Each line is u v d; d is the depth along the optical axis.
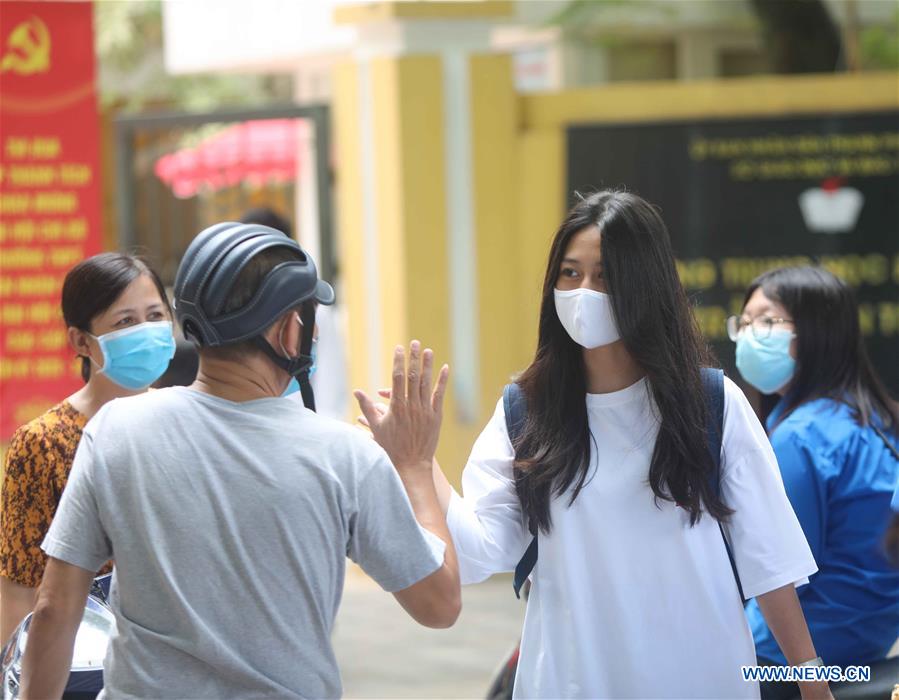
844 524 11.44
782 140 24.33
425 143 24.25
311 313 8.34
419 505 8.77
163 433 7.96
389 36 24.19
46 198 23.48
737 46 39.31
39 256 23.55
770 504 9.45
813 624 11.41
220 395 8.15
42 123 23.38
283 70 35.66
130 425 8.02
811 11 33.19
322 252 25.41
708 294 24.50
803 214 24.36
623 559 9.39
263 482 7.87
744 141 24.36
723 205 24.47
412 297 24.34
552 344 9.70
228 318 7.99
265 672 7.82
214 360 8.18
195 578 7.80
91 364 11.09
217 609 7.80
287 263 8.16
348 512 8.01
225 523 7.82
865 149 24.22
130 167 26.23
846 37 33.62
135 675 7.81
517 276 25.00
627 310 9.22
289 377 8.45
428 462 8.95
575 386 9.61
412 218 24.25
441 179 24.44
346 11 24.64
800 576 9.44
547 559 9.59
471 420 24.80
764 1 33.44
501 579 24.59
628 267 9.24
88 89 23.45
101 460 7.96
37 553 10.54
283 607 7.85
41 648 8.06
